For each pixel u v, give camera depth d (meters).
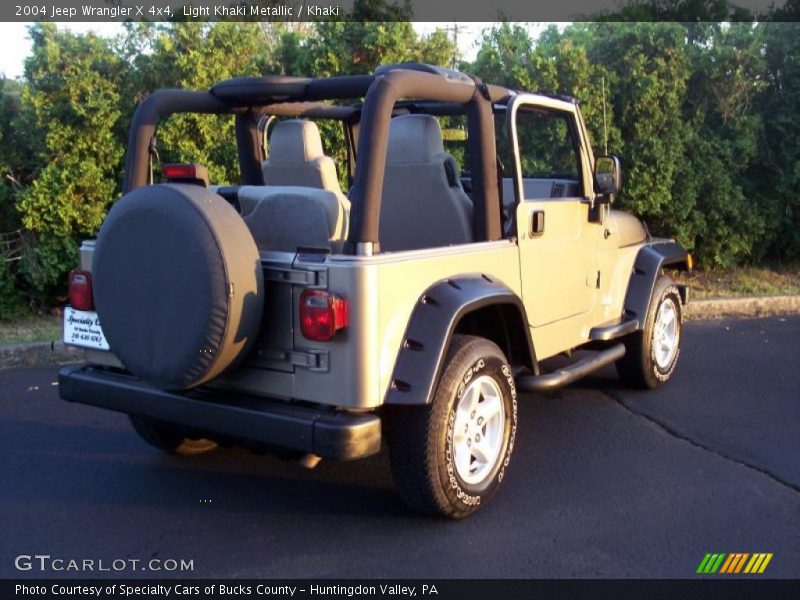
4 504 4.51
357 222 3.74
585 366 5.42
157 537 4.14
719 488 4.77
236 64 9.49
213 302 3.58
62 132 8.55
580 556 3.95
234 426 3.87
